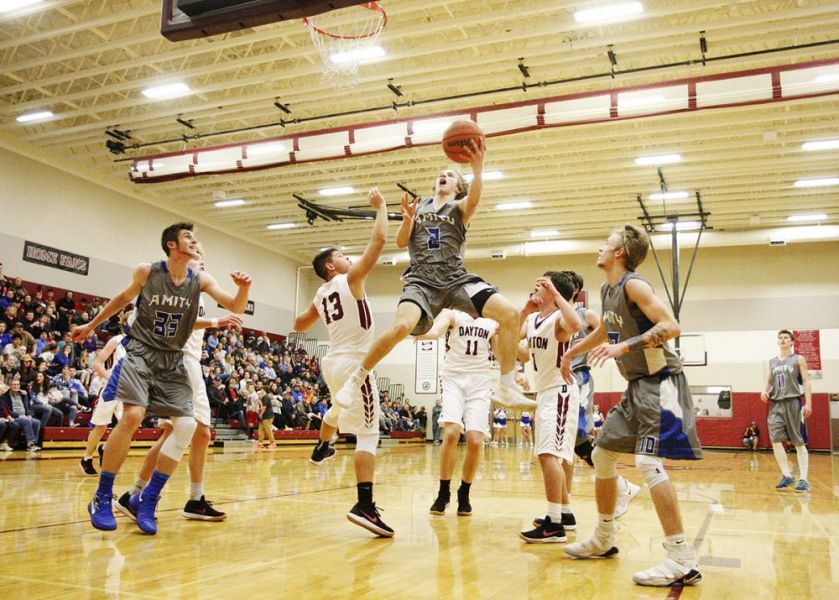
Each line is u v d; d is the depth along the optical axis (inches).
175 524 159.0
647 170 623.5
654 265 858.8
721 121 524.7
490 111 460.1
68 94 499.2
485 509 207.3
